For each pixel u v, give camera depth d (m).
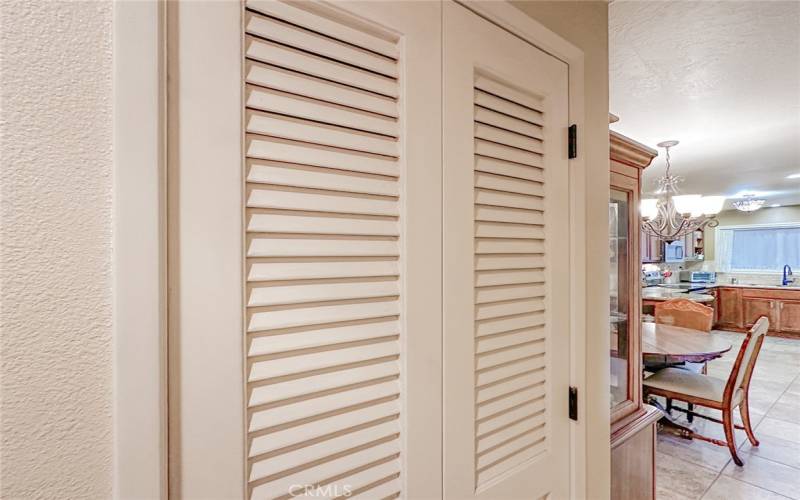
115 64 0.42
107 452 0.43
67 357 0.41
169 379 0.46
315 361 0.59
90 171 0.42
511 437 0.88
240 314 0.51
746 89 2.08
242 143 0.52
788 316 6.15
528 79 0.92
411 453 0.69
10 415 0.39
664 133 2.85
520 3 0.89
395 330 0.68
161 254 0.45
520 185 0.91
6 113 0.38
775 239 6.89
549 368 0.97
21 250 0.39
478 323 0.83
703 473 2.45
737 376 2.54
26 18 0.39
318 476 0.59
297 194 0.57
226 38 0.50
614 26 1.45
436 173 0.74
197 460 0.48
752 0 1.30
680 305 3.65
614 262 1.57
